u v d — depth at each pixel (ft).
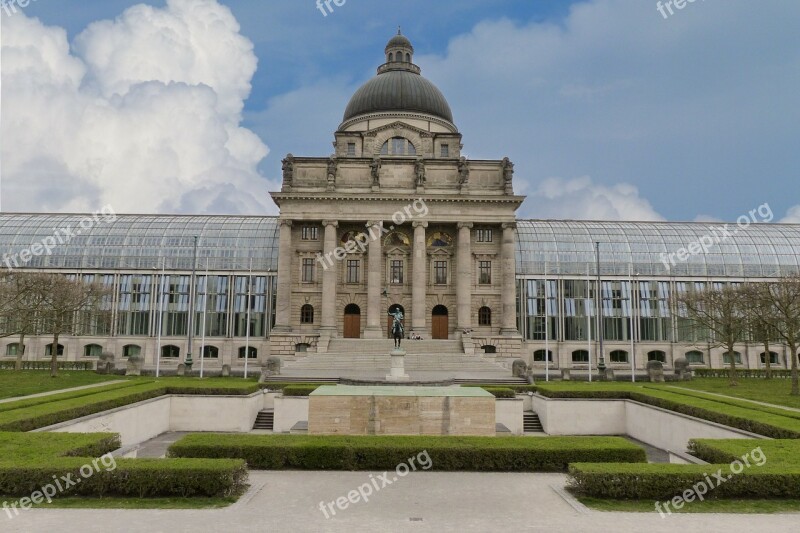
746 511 72.74
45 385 205.16
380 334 312.71
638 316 343.05
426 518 71.05
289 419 162.30
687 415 138.21
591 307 342.23
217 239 353.51
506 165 322.75
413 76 378.12
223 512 71.82
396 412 119.34
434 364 259.39
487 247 328.90
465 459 97.45
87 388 173.27
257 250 349.41
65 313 268.41
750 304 254.27
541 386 188.55
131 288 341.00
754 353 337.72
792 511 72.64
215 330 336.70
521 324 338.54
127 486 77.15
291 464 96.78
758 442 95.50
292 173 324.60
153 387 171.32
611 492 78.07
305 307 325.01
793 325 210.18
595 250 351.25
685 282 347.97
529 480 90.89
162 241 351.87
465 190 322.34
